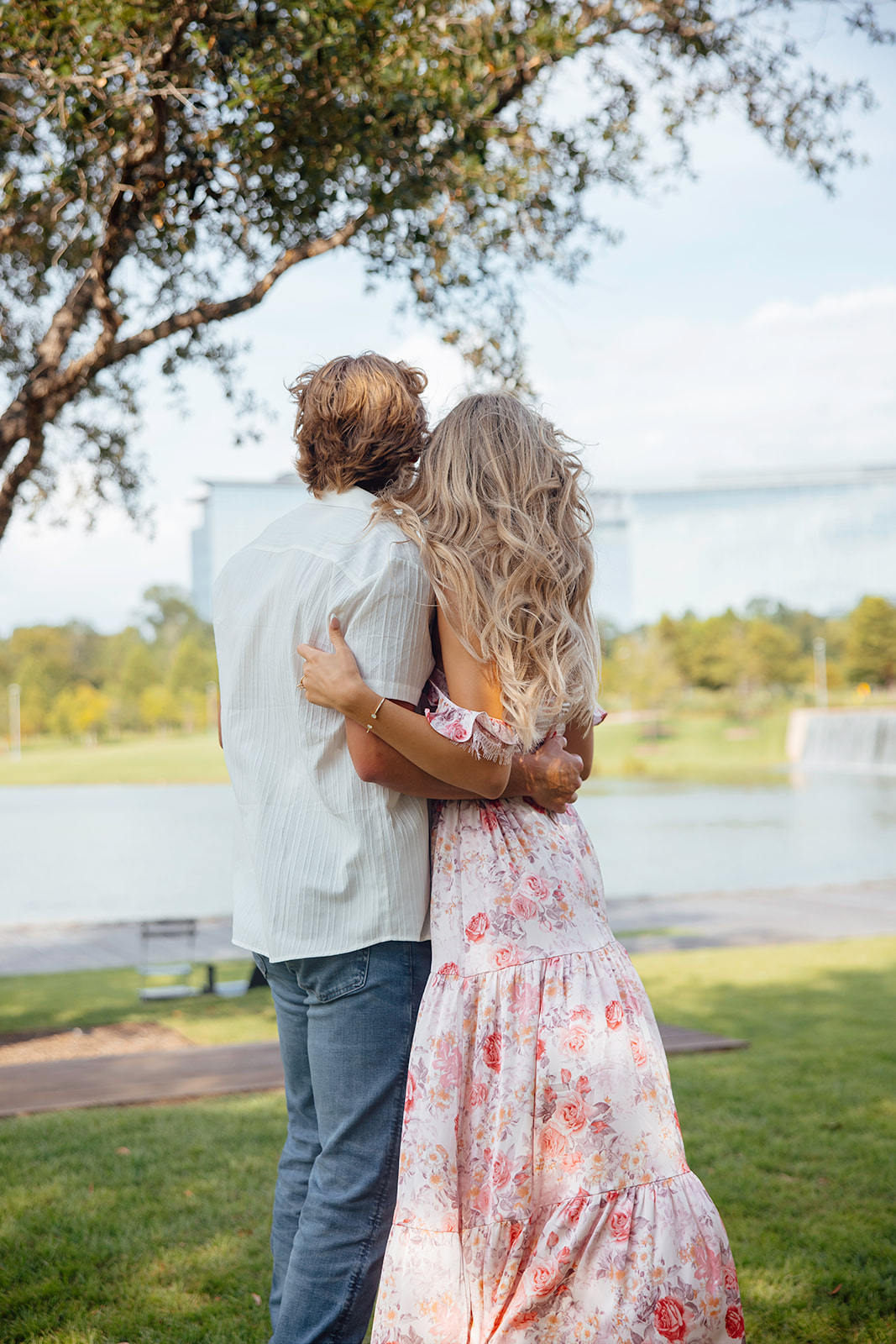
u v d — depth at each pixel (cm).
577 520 164
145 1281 246
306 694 150
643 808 3569
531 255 609
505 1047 143
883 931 1092
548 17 480
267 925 153
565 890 152
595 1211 138
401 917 149
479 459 158
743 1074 452
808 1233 273
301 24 417
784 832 2656
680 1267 138
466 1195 141
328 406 163
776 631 8625
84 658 10269
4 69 432
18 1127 371
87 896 1722
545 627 152
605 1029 145
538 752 156
